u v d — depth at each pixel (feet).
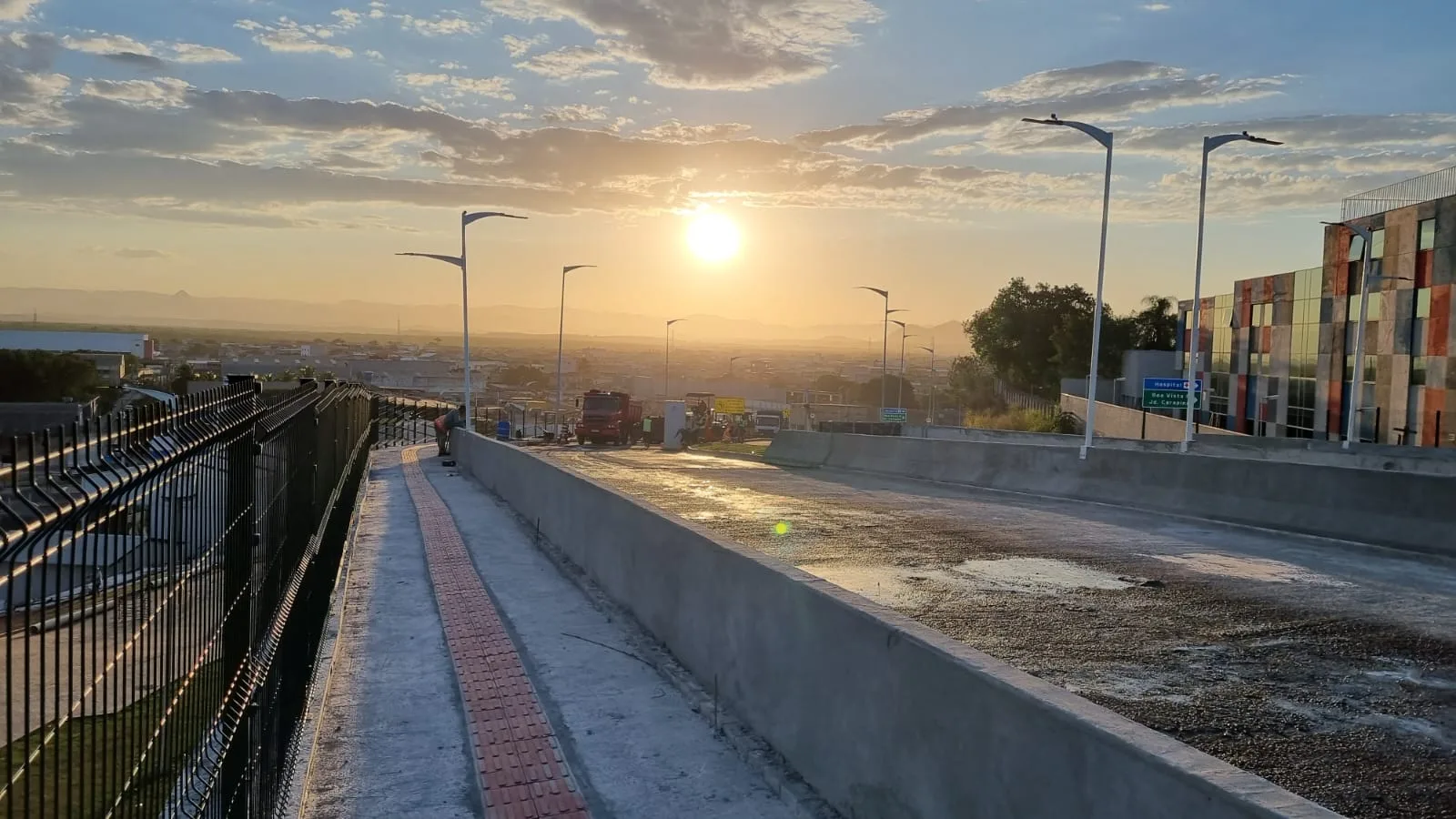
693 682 25.70
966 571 38.34
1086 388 244.42
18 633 6.59
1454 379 128.47
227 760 13.12
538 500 51.90
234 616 13.75
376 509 62.75
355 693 25.31
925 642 16.24
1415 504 43.55
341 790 19.49
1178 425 144.46
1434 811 17.22
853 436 93.56
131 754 8.63
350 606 34.88
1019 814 13.73
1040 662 26.08
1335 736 20.79
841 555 42.06
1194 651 27.12
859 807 17.57
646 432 180.65
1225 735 20.80
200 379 133.39
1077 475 64.44
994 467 72.54
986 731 14.53
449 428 108.47
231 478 13.43
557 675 26.58
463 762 20.92
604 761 20.86
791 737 20.31
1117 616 31.04
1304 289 167.63
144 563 9.21
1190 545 44.78
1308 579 37.01
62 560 7.22
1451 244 130.11
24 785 6.25
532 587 37.70
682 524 28.68
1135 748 11.92
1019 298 301.02
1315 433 162.50
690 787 19.61
